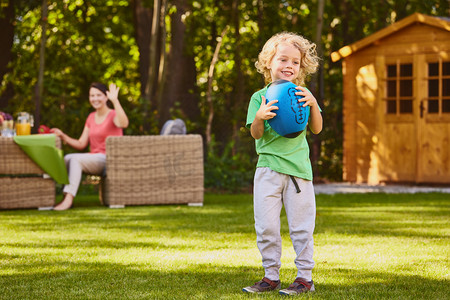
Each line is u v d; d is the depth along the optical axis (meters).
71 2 16.48
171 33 14.22
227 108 12.01
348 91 11.54
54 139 7.64
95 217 6.77
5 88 14.88
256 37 16.94
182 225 6.04
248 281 3.58
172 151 8.03
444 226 5.85
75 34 17.41
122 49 18.78
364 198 8.88
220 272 3.81
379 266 3.96
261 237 3.37
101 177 8.19
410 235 5.29
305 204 3.34
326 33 16.58
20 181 7.59
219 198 9.25
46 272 3.83
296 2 16.12
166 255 4.39
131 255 4.40
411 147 10.91
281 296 3.21
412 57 10.86
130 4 17.42
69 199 7.78
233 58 17.27
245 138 11.90
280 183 3.35
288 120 3.29
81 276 3.71
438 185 10.66
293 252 4.49
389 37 11.09
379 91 11.18
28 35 16.48
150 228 5.84
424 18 10.53
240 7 16.36
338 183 11.57
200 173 8.11
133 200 7.92
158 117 11.41
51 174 7.59
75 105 11.17
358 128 11.45
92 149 8.20
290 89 3.36
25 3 15.09
